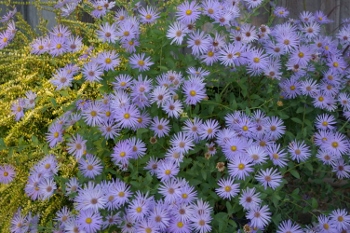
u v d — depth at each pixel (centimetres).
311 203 99
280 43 103
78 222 84
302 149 95
